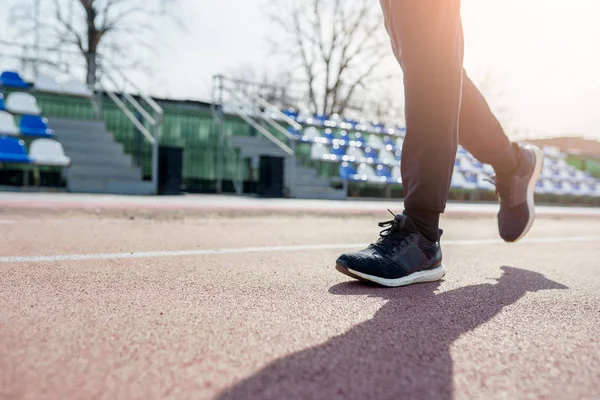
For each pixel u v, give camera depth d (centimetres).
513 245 266
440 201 137
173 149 796
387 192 1086
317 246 223
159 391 56
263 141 1045
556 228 422
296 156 1039
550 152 1573
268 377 62
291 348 74
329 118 1320
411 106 131
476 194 1189
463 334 87
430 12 123
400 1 126
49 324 83
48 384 57
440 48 125
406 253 135
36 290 111
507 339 85
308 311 99
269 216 429
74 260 159
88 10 1543
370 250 135
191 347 73
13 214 342
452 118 131
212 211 403
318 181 1008
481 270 171
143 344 74
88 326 82
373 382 62
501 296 125
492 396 59
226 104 1036
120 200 511
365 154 1142
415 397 58
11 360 64
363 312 100
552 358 75
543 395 60
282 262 170
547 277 160
